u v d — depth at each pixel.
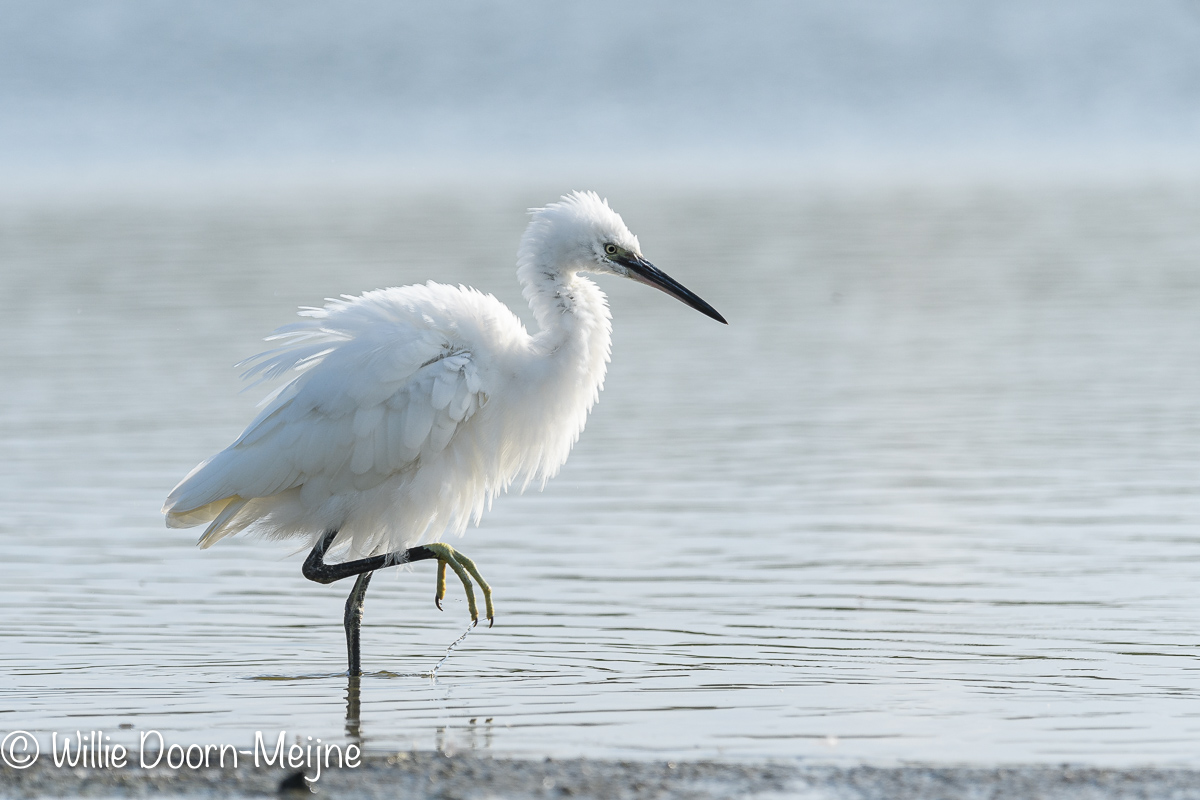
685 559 13.47
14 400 21.09
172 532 14.74
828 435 18.72
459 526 11.57
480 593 12.53
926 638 10.97
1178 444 17.70
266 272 33.03
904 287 31.42
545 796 7.82
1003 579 12.55
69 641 11.33
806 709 9.41
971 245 37.97
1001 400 20.62
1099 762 8.35
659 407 20.66
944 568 12.94
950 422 19.31
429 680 10.27
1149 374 22.06
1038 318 27.44
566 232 11.61
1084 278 31.95
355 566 10.77
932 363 23.52
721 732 8.98
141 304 29.14
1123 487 15.76
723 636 11.17
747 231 41.72
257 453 10.78
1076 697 9.57
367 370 10.70
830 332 26.47
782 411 20.23
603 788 7.92
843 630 11.23
